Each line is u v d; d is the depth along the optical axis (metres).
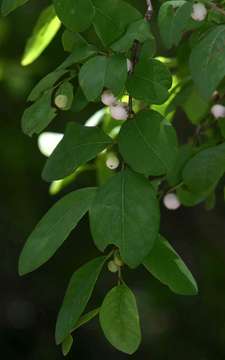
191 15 0.60
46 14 0.75
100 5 0.60
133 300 0.61
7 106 1.73
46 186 1.83
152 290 1.85
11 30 1.65
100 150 0.61
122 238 0.58
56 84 0.65
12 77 1.63
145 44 0.60
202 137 0.82
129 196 0.59
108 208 0.58
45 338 2.09
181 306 1.84
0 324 2.10
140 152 0.59
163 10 0.59
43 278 2.05
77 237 1.92
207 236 1.81
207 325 1.82
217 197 1.58
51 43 1.56
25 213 1.88
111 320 0.61
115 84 0.57
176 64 0.81
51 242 0.59
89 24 0.60
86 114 1.59
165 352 1.86
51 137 0.87
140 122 0.59
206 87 0.56
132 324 0.61
